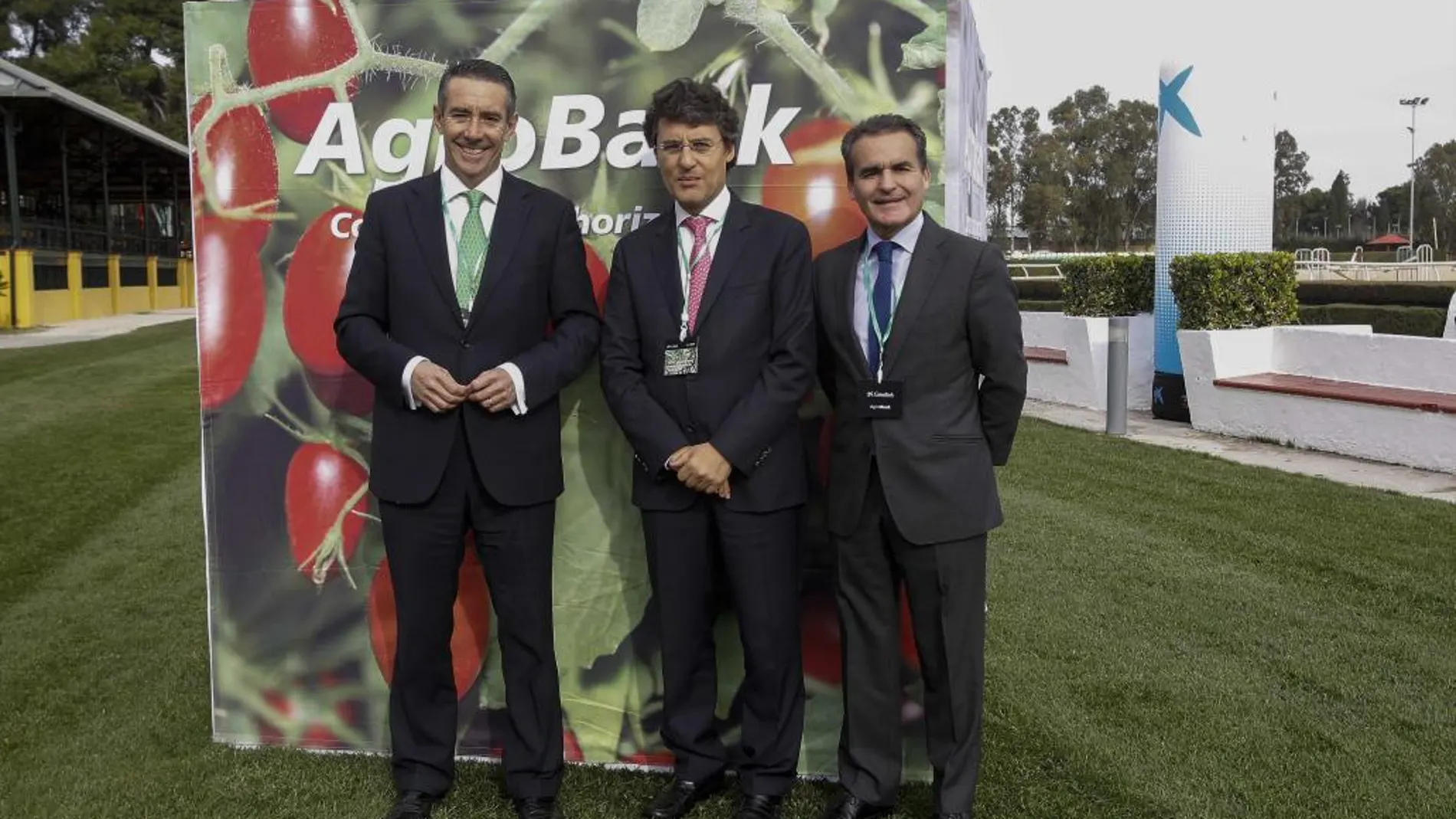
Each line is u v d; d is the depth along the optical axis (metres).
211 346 2.96
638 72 2.78
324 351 2.92
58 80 37.84
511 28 2.80
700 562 2.55
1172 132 8.76
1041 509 5.68
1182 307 8.56
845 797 2.58
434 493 2.51
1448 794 2.68
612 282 2.58
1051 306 19.75
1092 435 8.07
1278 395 7.50
